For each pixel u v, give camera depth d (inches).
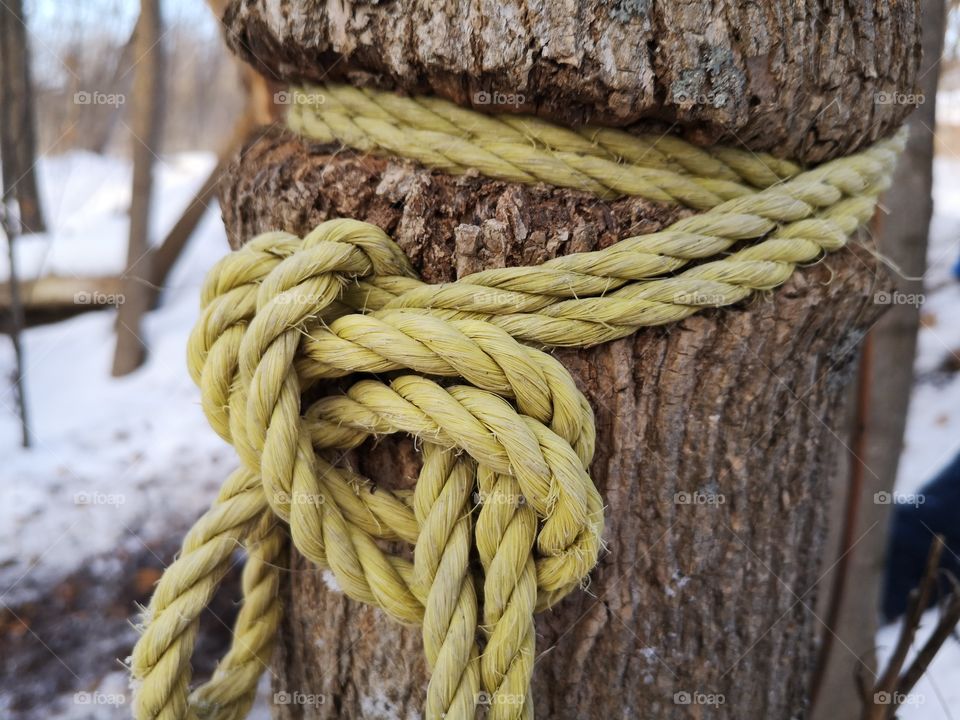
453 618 6.5
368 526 7.0
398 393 6.6
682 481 7.2
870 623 12.8
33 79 26.9
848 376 8.4
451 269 6.7
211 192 25.9
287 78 7.6
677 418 7.0
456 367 6.3
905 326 12.6
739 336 6.8
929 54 11.8
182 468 22.5
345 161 7.0
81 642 18.0
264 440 6.6
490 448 6.3
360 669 7.6
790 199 6.8
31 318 30.4
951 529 16.8
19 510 20.5
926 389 22.3
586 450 6.6
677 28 6.1
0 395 24.8
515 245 6.5
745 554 7.7
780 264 6.8
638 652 7.6
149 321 29.3
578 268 6.4
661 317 6.5
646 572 7.4
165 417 24.9
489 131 6.7
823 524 8.8
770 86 6.3
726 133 6.5
